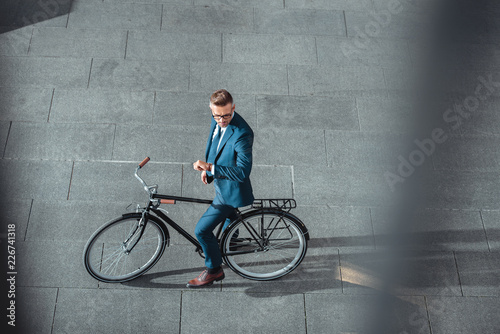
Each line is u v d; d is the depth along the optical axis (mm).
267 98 5363
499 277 4281
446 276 4266
